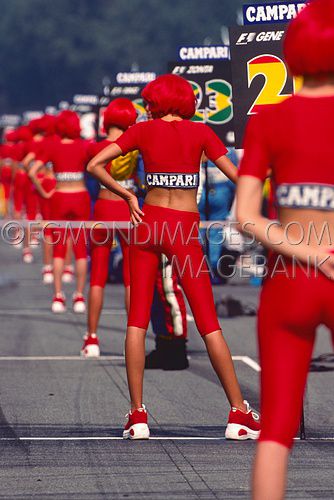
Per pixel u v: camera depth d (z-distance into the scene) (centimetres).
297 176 1180
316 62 1180
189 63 3198
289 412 1168
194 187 1834
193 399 2233
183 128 1830
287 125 1181
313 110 1181
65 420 2022
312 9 1191
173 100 1833
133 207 1839
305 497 1509
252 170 1184
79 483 1584
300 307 1167
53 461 1706
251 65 1908
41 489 1553
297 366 1175
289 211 1186
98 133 4197
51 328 3309
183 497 1510
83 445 1819
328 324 1182
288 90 1903
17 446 1809
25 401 2205
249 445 1817
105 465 1683
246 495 1518
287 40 1196
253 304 3731
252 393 2292
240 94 1908
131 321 1856
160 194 1830
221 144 1833
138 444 1825
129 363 1856
